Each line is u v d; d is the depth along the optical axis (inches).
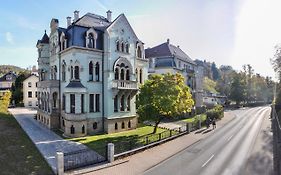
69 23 1455.5
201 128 1510.8
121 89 1306.6
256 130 1485.0
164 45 2178.9
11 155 813.9
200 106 2404.0
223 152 948.6
